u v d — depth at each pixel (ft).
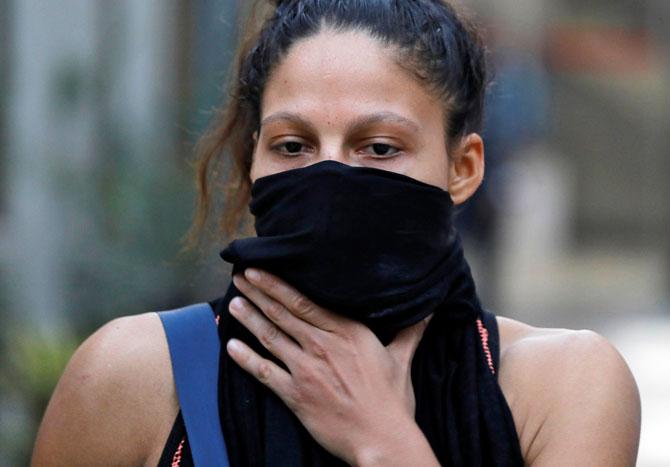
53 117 80.12
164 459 23.88
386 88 24.29
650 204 204.64
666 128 203.92
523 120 155.12
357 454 23.59
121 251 75.92
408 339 24.70
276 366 24.23
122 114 82.23
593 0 198.80
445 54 25.02
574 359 24.70
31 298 77.77
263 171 24.82
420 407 24.53
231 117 27.84
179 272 74.74
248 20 26.91
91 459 24.38
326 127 24.14
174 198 76.59
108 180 77.87
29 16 80.74
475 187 26.63
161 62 86.94
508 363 24.97
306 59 24.41
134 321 25.14
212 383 24.30
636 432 24.67
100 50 82.33
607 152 203.41
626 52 200.64
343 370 23.99
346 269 23.77
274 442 23.88
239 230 28.76
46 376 61.11
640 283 175.22
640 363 110.11
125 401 24.32
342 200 23.65
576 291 163.53
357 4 24.82
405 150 24.50
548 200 162.81
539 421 24.35
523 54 169.68
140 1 85.51
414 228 24.12
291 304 24.06
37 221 79.00
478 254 122.01
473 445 23.94
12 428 60.03
